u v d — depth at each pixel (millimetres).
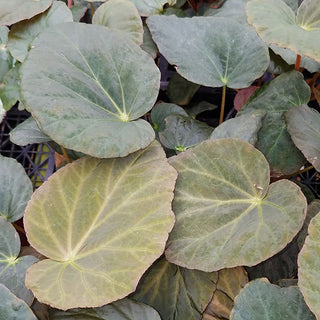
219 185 486
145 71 510
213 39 607
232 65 602
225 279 494
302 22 545
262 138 574
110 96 502
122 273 423
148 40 660
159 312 481
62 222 458
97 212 462
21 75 467
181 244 462
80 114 467
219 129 545
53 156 688
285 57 618
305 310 414
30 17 596
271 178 600
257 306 416
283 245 435
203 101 745
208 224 470
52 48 492
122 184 471
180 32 608
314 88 661
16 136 571
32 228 450
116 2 620
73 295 411
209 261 447
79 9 689
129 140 460
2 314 412
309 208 521
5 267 475
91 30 515
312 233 419
